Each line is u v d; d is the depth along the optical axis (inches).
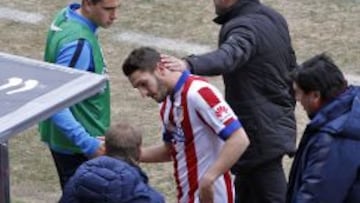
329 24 1321.4
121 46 1273.4
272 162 741.3
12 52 1264.8
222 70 656.4
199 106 627.2
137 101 1130.0
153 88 624.1
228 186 661.3
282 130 735.7
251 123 728.3
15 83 498.6
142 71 620.1
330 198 581.6
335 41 1279.5
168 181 962.1
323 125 584.1
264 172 743.7
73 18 725.3
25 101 477.7
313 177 582.9
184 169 655.8
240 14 716.7
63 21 727.1
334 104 584.7
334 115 583.2
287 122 740.0
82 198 543.8
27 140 1043.9
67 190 548.7
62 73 513.0
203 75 647.8
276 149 733.3
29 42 1294.3
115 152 571.5
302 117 1081.4
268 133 730.8
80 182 542.9
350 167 577.9
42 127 756.6
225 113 628.4
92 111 738.8
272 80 724.7
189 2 1391.5
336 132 577.9
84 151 720.3
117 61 1233.4
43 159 1008.9
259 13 716.7
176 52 1264.8
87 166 548.7
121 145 570.6
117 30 1312.7
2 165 482.9
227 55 659.4
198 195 653.3
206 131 639.1
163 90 629.3
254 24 704.4
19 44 1288.1
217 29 1318.9
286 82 733.9
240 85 723.4
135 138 575.8
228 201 662.5
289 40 738.8
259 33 705.0
